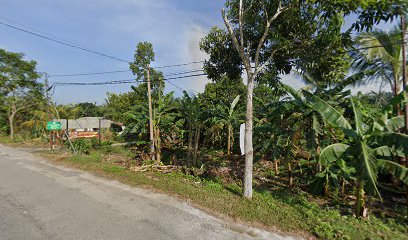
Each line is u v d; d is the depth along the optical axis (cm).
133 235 426
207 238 423
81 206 553
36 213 511
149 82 1098
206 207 555
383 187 736
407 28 669
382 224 496
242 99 1883
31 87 2214
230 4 642
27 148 1567
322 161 518
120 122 2605
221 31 701
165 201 591
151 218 495
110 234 428
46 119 2181
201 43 729
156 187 693
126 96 2191
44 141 1883
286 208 561
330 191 700
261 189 722
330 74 660
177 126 1253
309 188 709
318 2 506
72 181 757
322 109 567
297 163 866
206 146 1547
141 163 1034
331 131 679
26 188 682
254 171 945
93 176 818
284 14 581
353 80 644
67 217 494
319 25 540
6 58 2034
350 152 515
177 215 512
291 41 586
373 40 757
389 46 714
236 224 478
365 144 499
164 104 1176
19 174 848
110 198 607
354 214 541
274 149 753
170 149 1468
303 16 558
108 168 898
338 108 643
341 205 611
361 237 432
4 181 755
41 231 434
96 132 2075
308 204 592
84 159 1081
